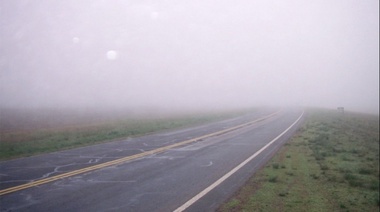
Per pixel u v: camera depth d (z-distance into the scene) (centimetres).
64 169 1347
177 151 1888
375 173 1416
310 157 1730
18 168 1367
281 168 1423
